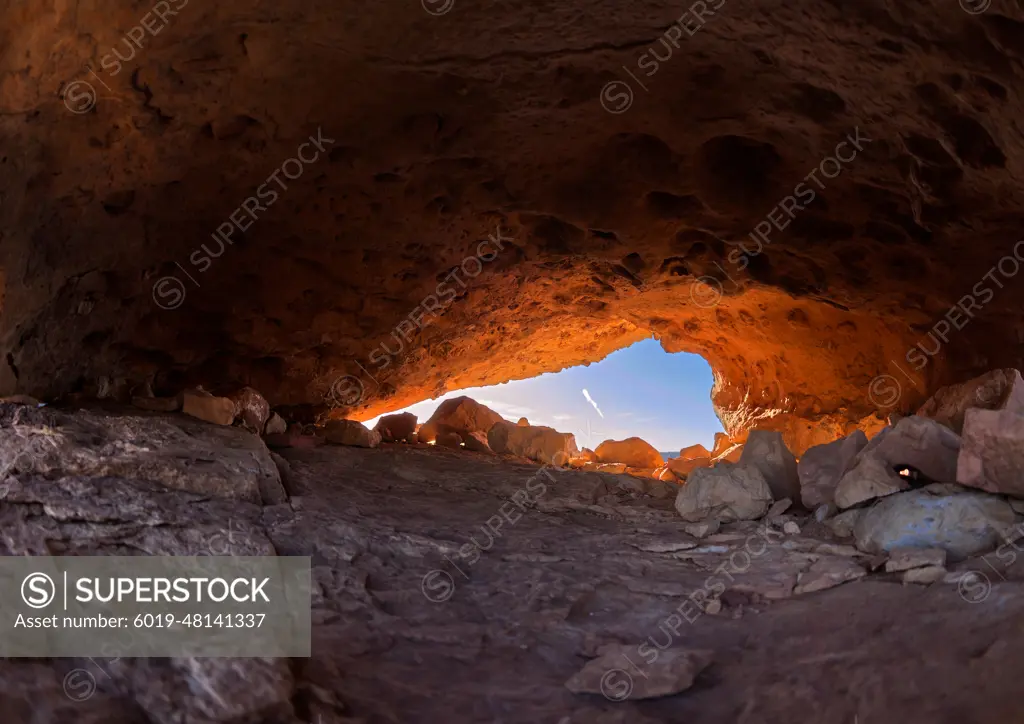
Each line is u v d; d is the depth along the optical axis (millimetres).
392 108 7586
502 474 8945
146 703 3096
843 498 5797
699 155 8555
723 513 6641
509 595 4926
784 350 13727
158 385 9930
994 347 9227
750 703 3432
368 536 5547
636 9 6184
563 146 8438
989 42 5359
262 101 7055
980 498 4906
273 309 10055
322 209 8875
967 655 3234
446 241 10055
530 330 13961
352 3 6035
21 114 5613
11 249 6430
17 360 7336
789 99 7250
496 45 6730
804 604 4414
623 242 10133
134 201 7547
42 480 4664
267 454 6516
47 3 4938
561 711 3555
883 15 5652
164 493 5023
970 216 7766
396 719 3412
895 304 10055
